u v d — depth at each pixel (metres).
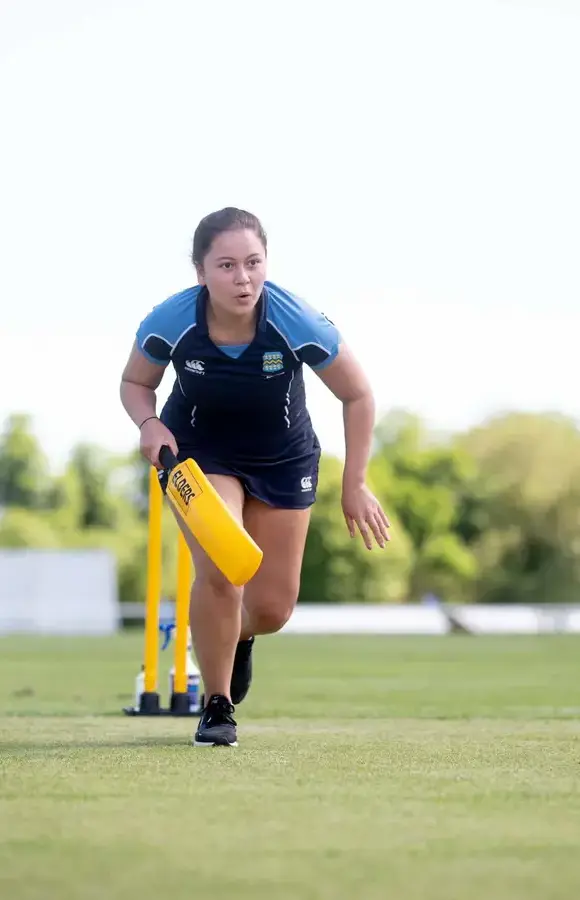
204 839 10.89
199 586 19.47
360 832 11.25
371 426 19.81
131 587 191.50
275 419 19.50
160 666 53.38
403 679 47.50
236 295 18.06
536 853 10.40
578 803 12.97
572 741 20.56
